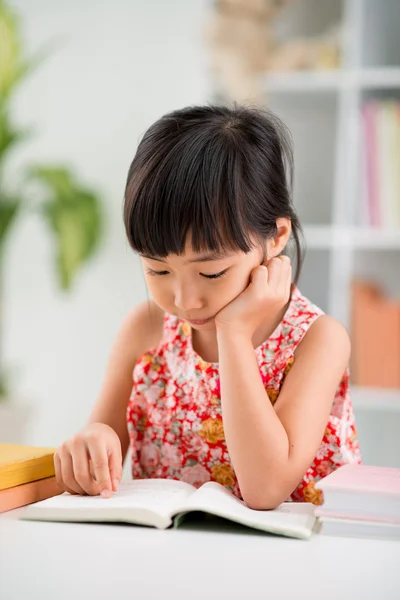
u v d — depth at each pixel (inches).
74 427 122.7
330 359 42.7
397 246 97.0
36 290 123.6
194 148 38.8
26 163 122.6
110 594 24.8
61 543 30.8
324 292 102.0
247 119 42.7
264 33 104.8
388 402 93.0
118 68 121.2
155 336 49.8
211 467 47.3
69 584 25.7
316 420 40.3
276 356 45.4
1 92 103.3
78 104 122.0
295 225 47.8
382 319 94.2
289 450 38.4
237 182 39.1
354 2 97.0
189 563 28.4
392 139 94.1
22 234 123.9
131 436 49.1
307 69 98.0
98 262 121.7
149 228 37.9
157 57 120.2
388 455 103.1
